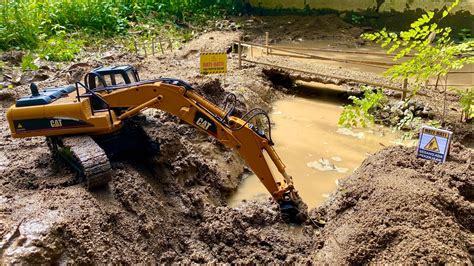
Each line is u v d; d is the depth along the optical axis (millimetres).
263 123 8289
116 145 5359
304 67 10414
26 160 5336
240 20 16719
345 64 11961
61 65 9602
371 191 4688
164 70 9539
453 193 4445
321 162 7051
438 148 5078
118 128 5109
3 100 7547
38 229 3748
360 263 3967
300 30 15844
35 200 4270
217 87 8039
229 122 4988
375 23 16562
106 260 3898
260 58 11125
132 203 4605
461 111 7797
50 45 10414
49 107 4863
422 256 3684
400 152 5426
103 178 4512
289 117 8883
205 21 15539
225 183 6152
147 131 5551
